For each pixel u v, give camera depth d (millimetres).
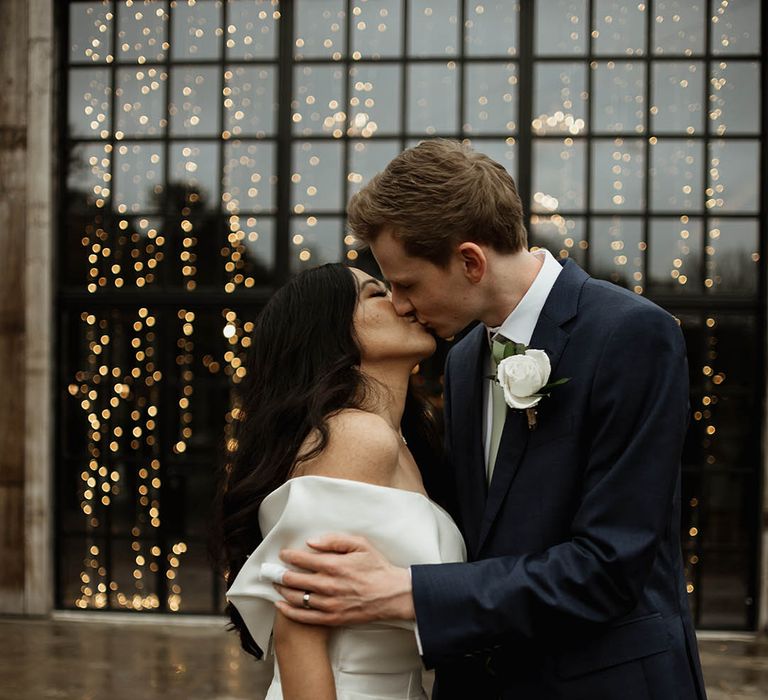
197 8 5301
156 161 5352
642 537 1493
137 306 5328
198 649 4758
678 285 5137
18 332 5191
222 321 5332
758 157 5082
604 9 5129
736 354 5082
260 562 1606
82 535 5371
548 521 1593
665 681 1562
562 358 1618
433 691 1879
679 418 1536
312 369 1695
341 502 1561
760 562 4973
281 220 5289
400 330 1711
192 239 5348
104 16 5324
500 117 5195
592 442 1572
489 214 1608
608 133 5141
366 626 1614
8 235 5191
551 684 1583
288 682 1570
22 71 5180
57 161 5336
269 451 1664
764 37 5039
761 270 5062
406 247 1615
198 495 5336
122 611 5332
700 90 5098
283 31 5262
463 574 1524
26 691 4129
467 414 1828
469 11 5191
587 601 1492
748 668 4484
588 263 5176
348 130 5262
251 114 5309
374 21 5234
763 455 4973
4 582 5242
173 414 5352
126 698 4059
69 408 5375
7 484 5211
